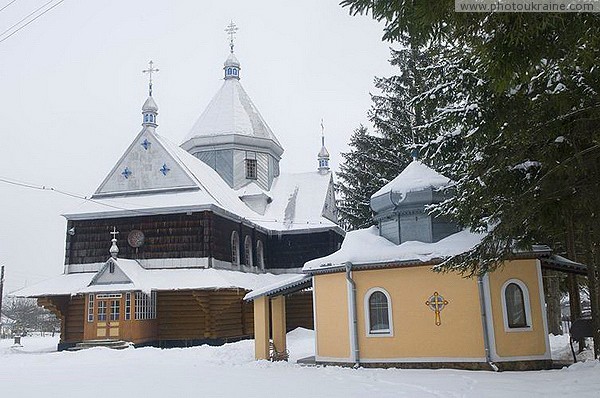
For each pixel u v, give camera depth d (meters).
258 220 36.94
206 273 29.00
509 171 13.15
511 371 15.46
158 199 31.00
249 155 40.16
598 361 14.55
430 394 12.02
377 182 34.09
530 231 13.87
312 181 42.19
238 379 15.51
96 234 31.20
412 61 31.61
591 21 7.21
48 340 43.03
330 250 37.25
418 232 18.08
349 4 8.10
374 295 17.64
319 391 12.91
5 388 14.67
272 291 20.14
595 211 12.44
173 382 15.26
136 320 27.97
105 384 15.20
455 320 16.44
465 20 7.32
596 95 11.07
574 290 18.16
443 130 15.71
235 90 41.75
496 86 7.86
